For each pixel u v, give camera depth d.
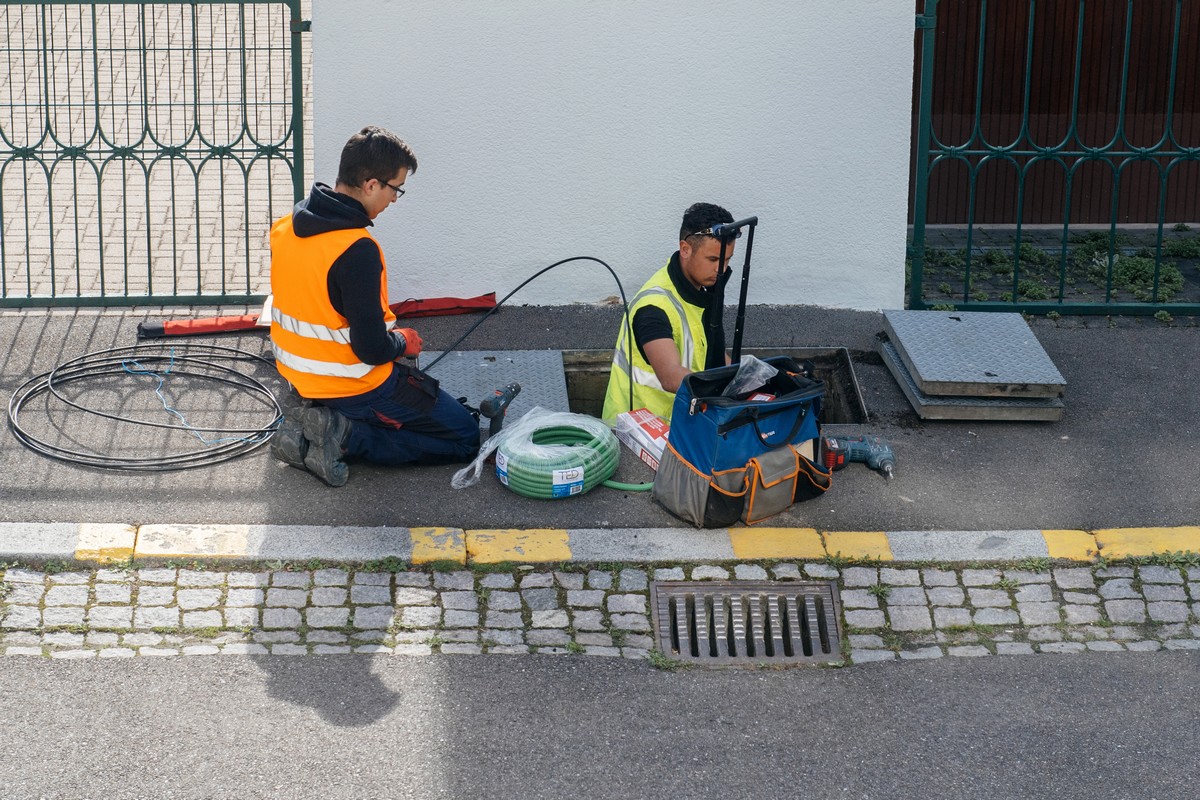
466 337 6.75
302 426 5.22
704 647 4.61
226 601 4.64
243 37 6.91
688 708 4.31
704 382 5.06
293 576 4.75
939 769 4.04
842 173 7.18
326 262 4.88
